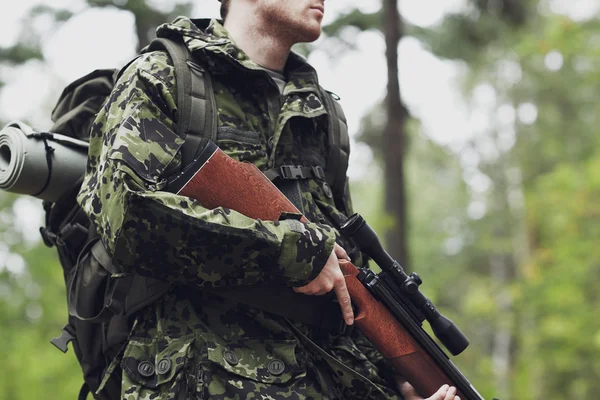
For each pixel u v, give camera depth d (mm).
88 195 2660
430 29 13820
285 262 2520
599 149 19531
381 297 2850
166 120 2650
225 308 2645
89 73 3062
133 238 2428
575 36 20469
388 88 10406
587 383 19203
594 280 18891
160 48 2797
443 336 2910
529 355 19172
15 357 11297
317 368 2773
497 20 16344
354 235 2887
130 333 2662
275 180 2832
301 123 2971
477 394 2908
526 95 29625
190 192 2566
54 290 12773
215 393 2508
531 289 18953
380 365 3064
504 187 32312
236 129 2773
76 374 11188
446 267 33125
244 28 3041
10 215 14219
